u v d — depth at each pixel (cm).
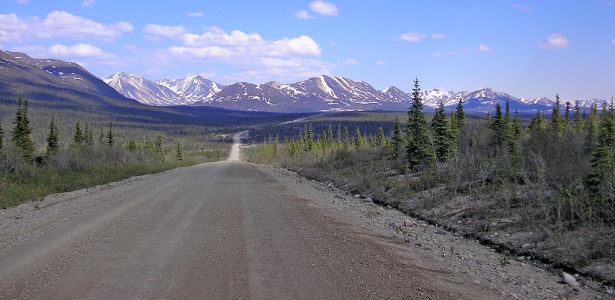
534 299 657
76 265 743
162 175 3466
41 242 922
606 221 984
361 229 1129
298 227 1114
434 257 877
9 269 720
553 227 988
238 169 4484
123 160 4784
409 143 2533
